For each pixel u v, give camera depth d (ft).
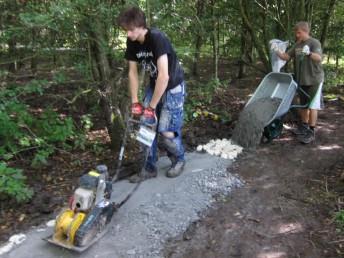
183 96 11.23
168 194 10.98
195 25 18.30
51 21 11.55
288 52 14.94
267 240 9.30
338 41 24.41
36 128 13.94
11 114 14.05
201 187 11.34
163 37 10.11
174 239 9.41
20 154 13.64
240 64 26.05
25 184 11.89
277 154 13.48
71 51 13.91
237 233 9.54
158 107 11.19
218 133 15.60
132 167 12.70
